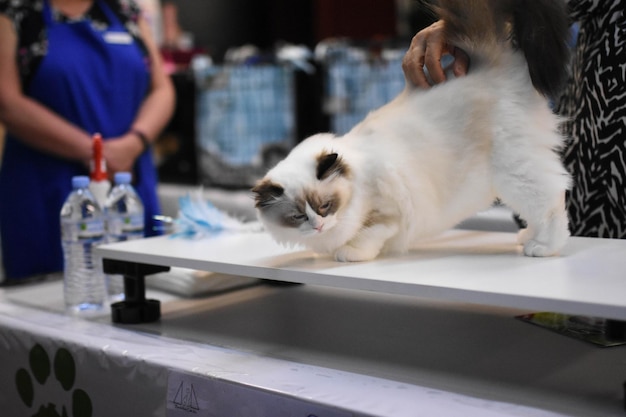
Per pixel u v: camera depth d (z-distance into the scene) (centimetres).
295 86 312
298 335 121
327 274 103
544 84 114
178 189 319
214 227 150
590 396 88
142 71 217
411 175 117
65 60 200
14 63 196
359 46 297
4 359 132
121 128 214
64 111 203
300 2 383
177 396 102
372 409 84
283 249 128
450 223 125
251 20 402
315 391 91
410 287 95
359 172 118
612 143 133
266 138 321
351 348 113
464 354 108
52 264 208
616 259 107
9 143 209
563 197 115
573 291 86
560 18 115
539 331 118
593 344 110
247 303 146
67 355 118
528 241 115
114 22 213
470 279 96
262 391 92
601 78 134
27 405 128
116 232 160
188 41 362
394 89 284
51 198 204
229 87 325
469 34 122
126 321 131
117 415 112
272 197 117
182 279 155
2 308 145
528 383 94
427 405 85
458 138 119
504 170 116
